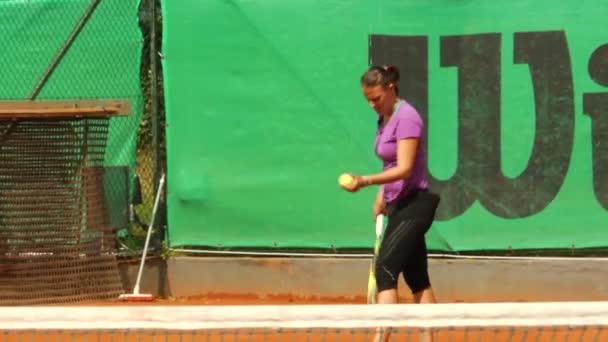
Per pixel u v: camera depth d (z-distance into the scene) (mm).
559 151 13898
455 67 14016
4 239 13812
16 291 13766
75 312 7613
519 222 13992
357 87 14086
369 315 7598
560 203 13922
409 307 7652
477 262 14000
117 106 13320
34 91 14305
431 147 14078
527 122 13930
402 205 9477
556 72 13867
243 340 10570
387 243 9453
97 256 14055
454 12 13992
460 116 14031
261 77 14180
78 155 13922
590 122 13836
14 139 13812
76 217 13961
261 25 14148
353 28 14078
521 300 13977
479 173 14008
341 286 14203
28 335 10203
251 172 14281
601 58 13805
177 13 14250
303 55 14133
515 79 13930
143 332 9859
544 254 14008
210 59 14234
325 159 14156
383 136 9453
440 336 10859
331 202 14195
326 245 14242
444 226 14086
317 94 14133
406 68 14070
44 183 13906
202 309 7680
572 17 13828
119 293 14141
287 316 7590
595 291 13852
